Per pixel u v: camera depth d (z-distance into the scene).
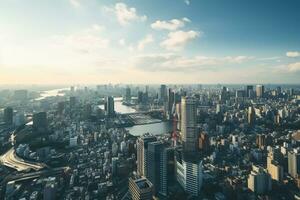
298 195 130.62
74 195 139.38
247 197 131.75
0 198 136.75
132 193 121.94
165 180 137.25
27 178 158.88
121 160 185.12
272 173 152.88
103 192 142.12
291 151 169.12
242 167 173.38
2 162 192.50
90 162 192.00
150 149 143.75
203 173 161.88
